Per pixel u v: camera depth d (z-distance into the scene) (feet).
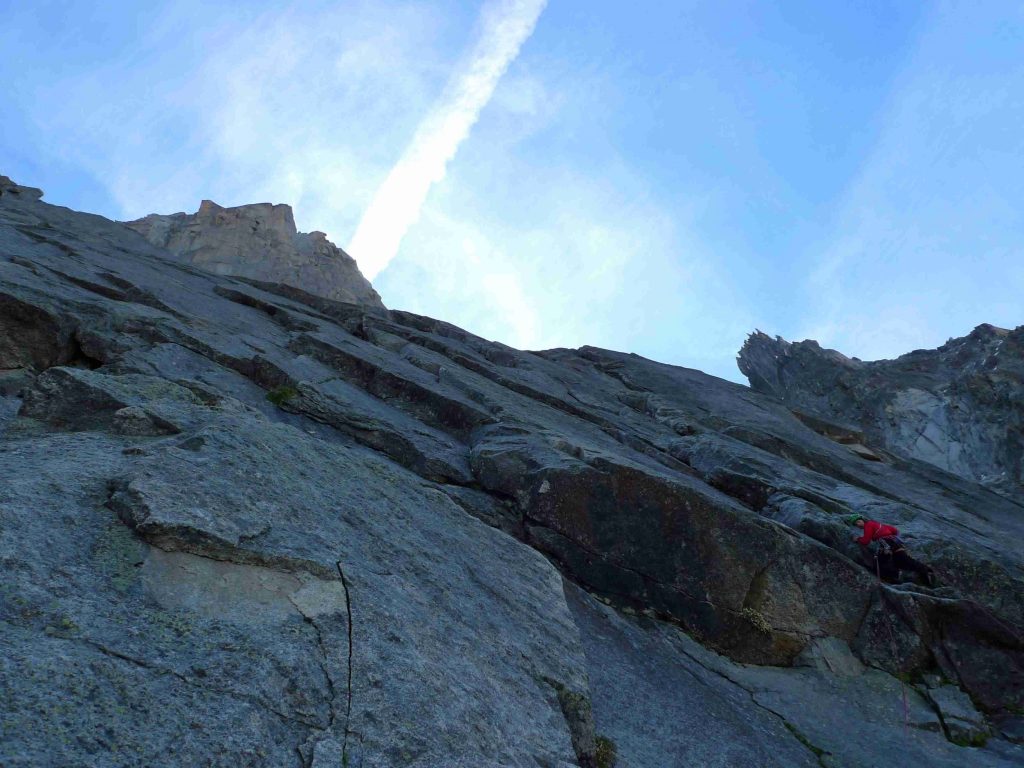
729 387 87.04
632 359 94.38
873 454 75.36
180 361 40.88
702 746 23.47
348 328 70.69
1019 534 53.98
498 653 18.07
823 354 205.26
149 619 12.87
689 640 32.96
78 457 16.98
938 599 35.12
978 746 30.04
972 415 159.53
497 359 78.79
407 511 22.40
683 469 51.90
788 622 33.96
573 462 37.50
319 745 12.10
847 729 29.25
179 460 17.34
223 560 14.76
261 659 13.01
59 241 61.41
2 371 35.73
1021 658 34.17
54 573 12.75
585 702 18.83
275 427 22.80
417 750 13.05
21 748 9.39
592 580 34.55
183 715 11.23
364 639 14.74
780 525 36.58
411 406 47.44
